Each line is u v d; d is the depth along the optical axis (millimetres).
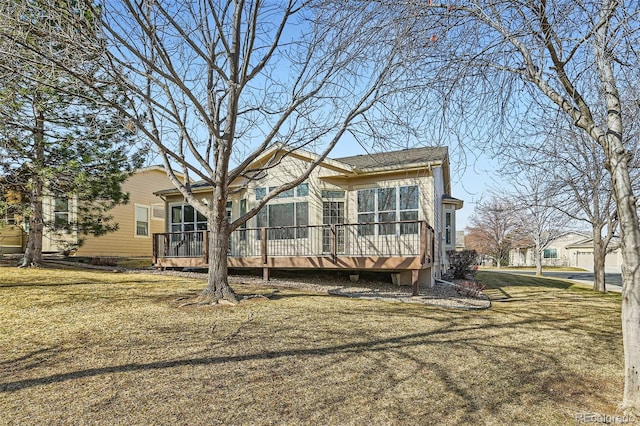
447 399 3738
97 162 12383
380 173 12344
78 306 7488
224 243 8250
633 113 4570
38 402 3533
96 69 6738
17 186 12133
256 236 13617
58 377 4090
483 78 4836
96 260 15484
